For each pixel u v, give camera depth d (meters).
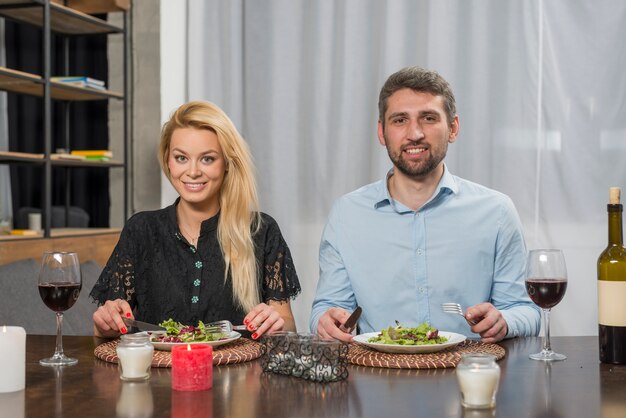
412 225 2.09
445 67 3.29
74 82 3.38
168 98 3.65
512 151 3.30
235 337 1.56
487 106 3.30
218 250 2.02
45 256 1.46
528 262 1.45
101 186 3.85
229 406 1.11
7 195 3.49
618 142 3.24
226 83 3.53
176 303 2.00
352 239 2.13
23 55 3.62
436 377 1.29
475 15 3.28
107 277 2.00
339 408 1.10
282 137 3.47
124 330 1.60
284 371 1.32
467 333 2.06
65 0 3.59
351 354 1.46
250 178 2.02
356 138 3.40
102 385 1.25
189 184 1.94
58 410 1.10
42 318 2.67
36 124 3.66
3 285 2.64
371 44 3.40
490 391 1.10
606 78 3.24
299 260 3.47
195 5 3.55
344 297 2.13
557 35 3.26
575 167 3.26
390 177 2.17
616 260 1.40
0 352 1.20
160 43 3.69
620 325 1.40
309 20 3.46
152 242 2.04
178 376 1.21
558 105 3.26
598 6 3.23
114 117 3.84
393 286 2.08
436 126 1.97
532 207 3.29
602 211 3.25
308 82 3.47
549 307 1.47
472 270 2.07
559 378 1.29
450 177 2.13
